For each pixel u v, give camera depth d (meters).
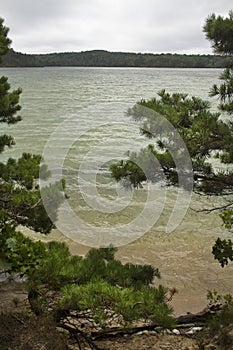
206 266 9.55
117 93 35.97
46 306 4.88
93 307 3.91
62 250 5.12
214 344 5.56
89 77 84.50
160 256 9.97
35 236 10.61
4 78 7.89
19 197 6.71
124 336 5.99
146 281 5.15
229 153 6.45
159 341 5.90
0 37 7.57
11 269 4.09
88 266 4.73
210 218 12.08
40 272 4.37
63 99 38.25
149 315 3.92
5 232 4.36
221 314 5.72
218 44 6.39
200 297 8.08
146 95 32.28
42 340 4.80
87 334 5.55
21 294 7.32
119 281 4.65
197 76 87.44
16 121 8.09
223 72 6.57
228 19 6.16
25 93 47.72
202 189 6.90
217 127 6.23
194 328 6.36
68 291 4.14
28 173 7.36
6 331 5.00
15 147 20.64
